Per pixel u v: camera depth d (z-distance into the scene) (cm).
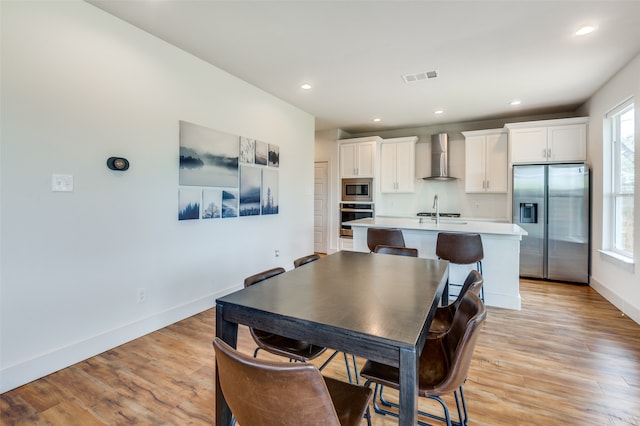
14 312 192
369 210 597
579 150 440
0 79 185
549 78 356
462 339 116
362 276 181
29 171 197
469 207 576
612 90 353
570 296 373
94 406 177
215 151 329
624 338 262
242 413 93
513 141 481
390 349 101
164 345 249
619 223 359
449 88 390
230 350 90
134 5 226
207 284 327
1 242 187
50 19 205
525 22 243
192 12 233
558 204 433
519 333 272
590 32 258
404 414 99
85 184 225
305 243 496
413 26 250
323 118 539
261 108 396
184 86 296
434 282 168
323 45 283
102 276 237
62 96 212
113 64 240
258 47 287
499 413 173
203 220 320
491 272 342
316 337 114
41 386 195
